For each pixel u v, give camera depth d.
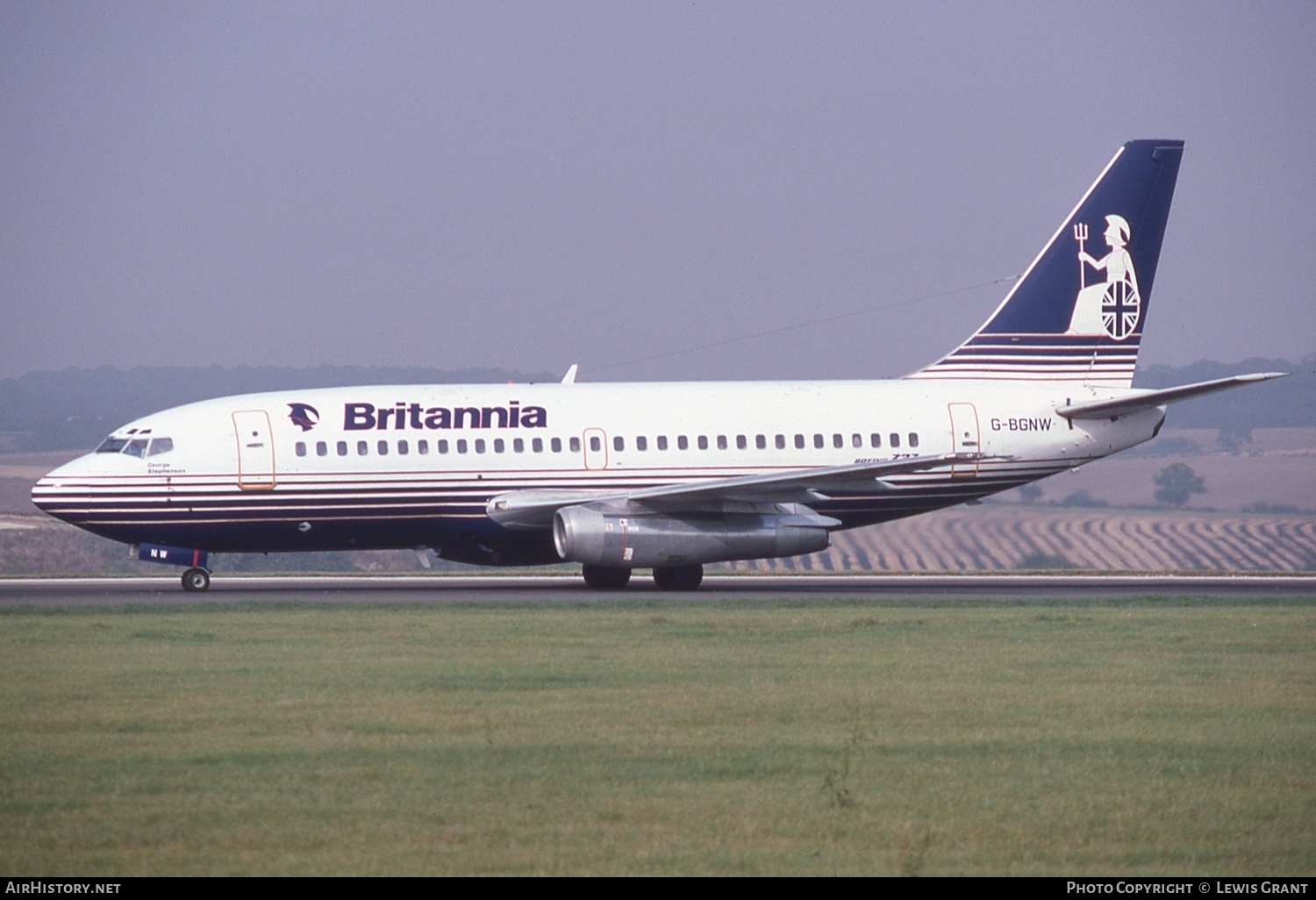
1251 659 86.88
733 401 149.12
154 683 76.62
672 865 46.16
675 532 137.00
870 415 150.62
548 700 71.88
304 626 101.81
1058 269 155.88
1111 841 49.16
